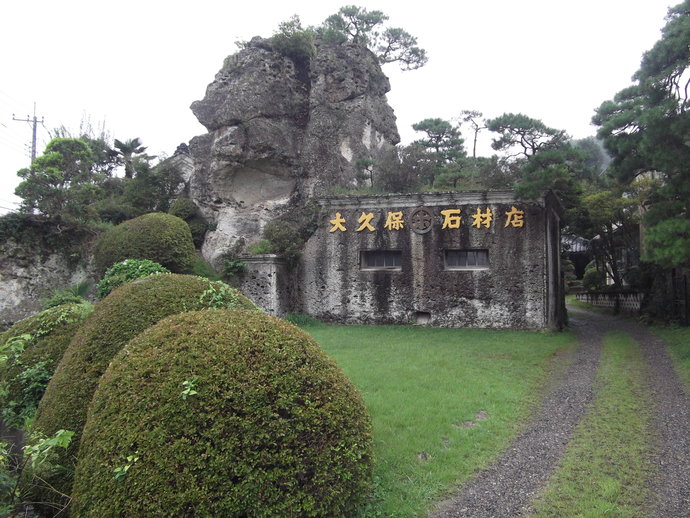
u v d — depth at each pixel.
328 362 4.49
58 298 13.77
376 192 18.17
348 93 19.91
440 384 8.27
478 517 4.32
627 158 13.16
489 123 15.27
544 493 4.71
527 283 15.01
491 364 10.05
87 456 3.85
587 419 6.90
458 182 19.78
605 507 4.40
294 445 3.83
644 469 5.21
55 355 6.79
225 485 3.58
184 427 3.70
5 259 15.81
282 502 3.68
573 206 18.53
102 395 4.06
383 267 16.84
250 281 17.14
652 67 11.34
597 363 10.70
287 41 19.48
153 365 4.04
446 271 15.85
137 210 20.14
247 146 18.34
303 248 17.53
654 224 11.77
